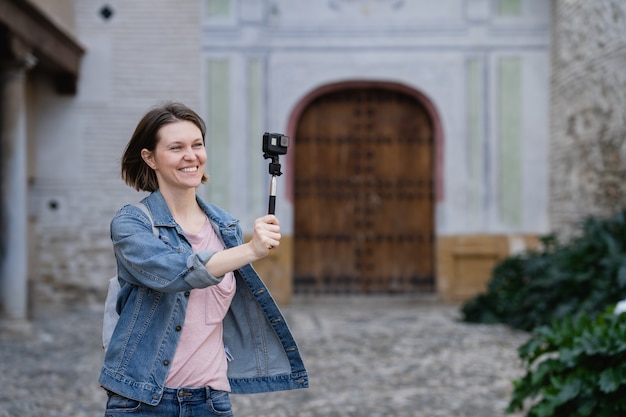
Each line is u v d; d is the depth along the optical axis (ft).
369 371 21.93
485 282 37.60
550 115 37.32
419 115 38.42
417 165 38.40
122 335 8.06
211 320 8.33
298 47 37.76
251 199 37.65
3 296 29.04
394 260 38.55
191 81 37.29
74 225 37.29
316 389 19.85
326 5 37.70
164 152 8.28
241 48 37.55
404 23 37.70
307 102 37.99
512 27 37.42
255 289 8.70
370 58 37.76
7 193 28.99
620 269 24.76
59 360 23.79
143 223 8.18
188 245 8.34
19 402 18.31
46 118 37.11
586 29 32.32
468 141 37.65
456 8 37.60
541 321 27.91
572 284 27.32
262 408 18.16
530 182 37.60
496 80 37.55
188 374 8.14
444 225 37.70
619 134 29.58
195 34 37.35
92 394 19.43
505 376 20.98
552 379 13.55
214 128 37.63
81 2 36.99
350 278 38.45
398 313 34.91
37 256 37.22
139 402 7.98
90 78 37.11
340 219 38.50
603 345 12.98
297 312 35.50
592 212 32.07
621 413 12.82
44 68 35.40
